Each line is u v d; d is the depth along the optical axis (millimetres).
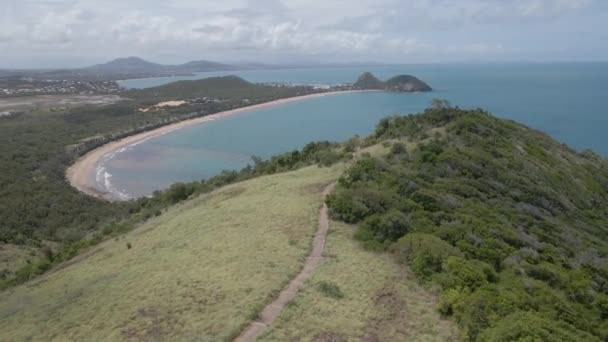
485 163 51750
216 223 38031
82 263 40406
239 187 54344
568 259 33531
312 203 40250
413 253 27578
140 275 28812
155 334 20828
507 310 21078
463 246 29266
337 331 20188
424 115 71188
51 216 86938
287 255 28750
